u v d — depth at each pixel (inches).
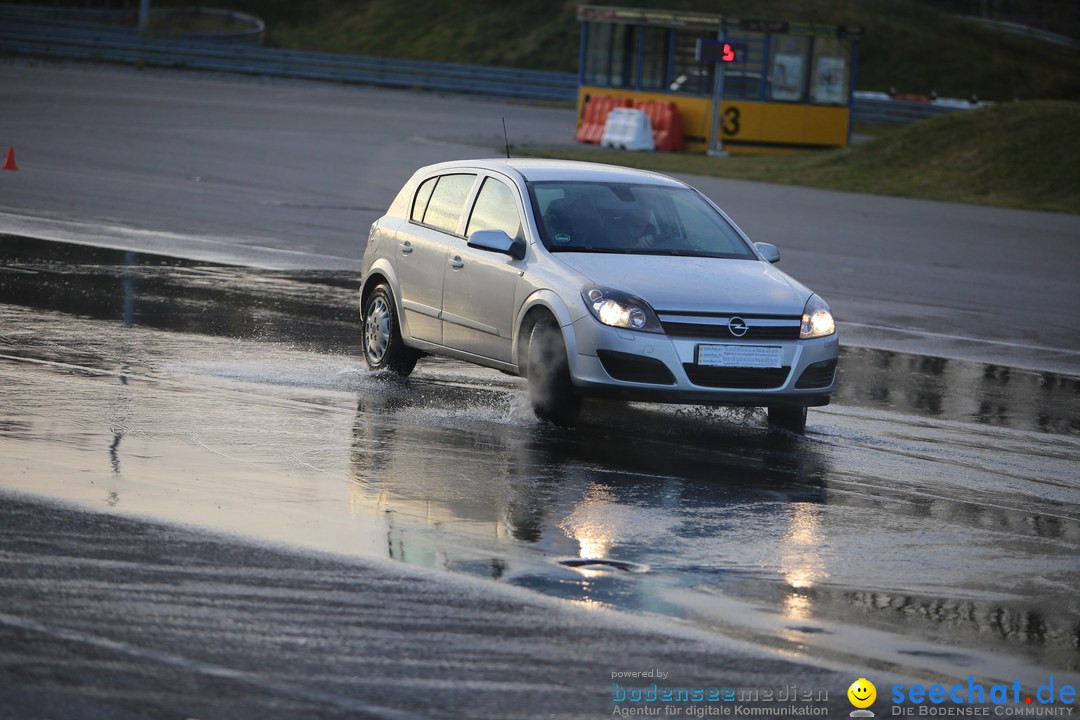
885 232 2886.3
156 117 4468.5
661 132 4746.6
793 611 685.3
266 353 1352.1
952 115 4360.2
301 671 572.1
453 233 1226.6
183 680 556.4
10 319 1444.4
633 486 916.0
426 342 1229.7
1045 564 795.4
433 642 612.4
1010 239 2888.8
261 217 2561.5
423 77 6250.0
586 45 4953.3
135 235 2237.9
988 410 1294.3
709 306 1061.8
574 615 657.6
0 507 778.8
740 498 901.8
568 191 1197.7
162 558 707.4
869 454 1067.9
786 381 1071.6
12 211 2422.5
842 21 7716.5
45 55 6451.8
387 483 888.3
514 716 539.5
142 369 1229.7
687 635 639.8
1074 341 1782.7
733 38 4690.0
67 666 563.5
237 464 916.0
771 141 4761.3
